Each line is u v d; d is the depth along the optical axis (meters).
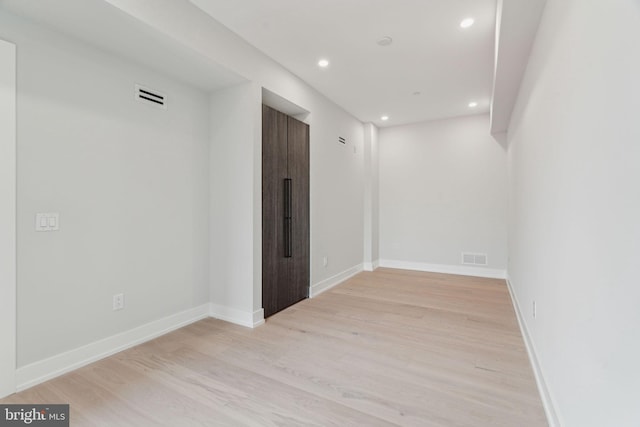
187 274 2.98
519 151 3.20
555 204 1.64
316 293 4.02
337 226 4.59
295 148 3.61
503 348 2.46
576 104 1.29
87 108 2.21
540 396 1.83
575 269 1.30
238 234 3.00
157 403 1.77
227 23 2.53
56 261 2.05
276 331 2.81
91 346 2.24
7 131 1.83
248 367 2.17
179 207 2.89
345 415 1.66
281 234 3.40
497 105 3.66
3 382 1.82
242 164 2.96
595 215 1.08
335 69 3.36
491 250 5.04
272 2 2.26
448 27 2.58
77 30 2.04
